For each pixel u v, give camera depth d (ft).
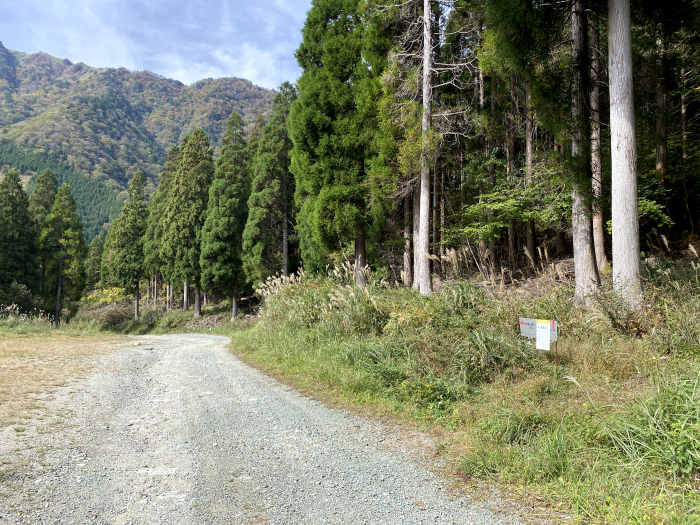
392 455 14.16
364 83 49.16
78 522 9.71
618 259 25.80
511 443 13.58
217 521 9.84
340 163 51.16
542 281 34.81
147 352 43.42
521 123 49.29
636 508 9.34
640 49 39.86
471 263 45.01
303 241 77.51
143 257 149.18
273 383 26.02
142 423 17.85
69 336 62.80
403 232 59.06
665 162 42.45
